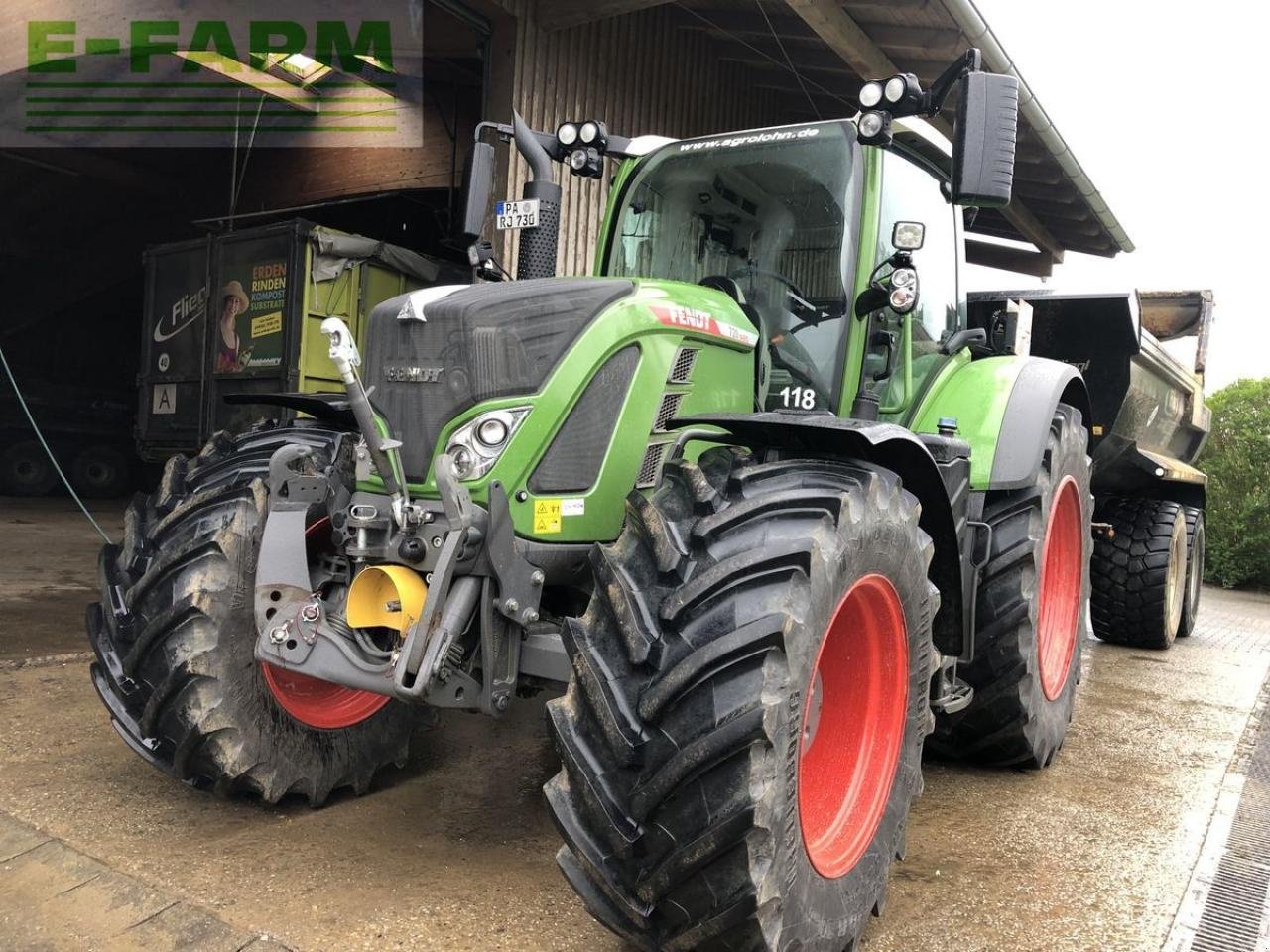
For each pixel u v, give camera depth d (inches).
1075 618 156.6
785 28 291.4
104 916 88.7
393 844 106.8
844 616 91.2
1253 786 137.5
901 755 96.5
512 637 95.8
